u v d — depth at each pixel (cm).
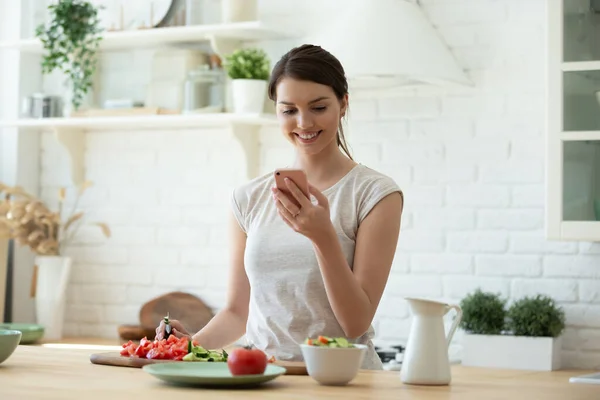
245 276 256
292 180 200
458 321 196
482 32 416
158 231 479
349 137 436
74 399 163
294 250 235
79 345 439
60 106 487
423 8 425
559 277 402
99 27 479
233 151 465
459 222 418
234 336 254
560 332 386
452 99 420
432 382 190
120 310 486
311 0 445
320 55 233
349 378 189
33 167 506
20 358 239
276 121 435
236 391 177
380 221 230
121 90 488
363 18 404
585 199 368
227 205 465
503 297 410
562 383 200
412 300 194
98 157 493
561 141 370
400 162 428
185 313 459
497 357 383
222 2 448
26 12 498
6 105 503
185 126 473
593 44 368
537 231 406
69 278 495
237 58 427
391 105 430
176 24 462
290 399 165
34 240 475
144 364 215
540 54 408
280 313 236
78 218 485
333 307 213
